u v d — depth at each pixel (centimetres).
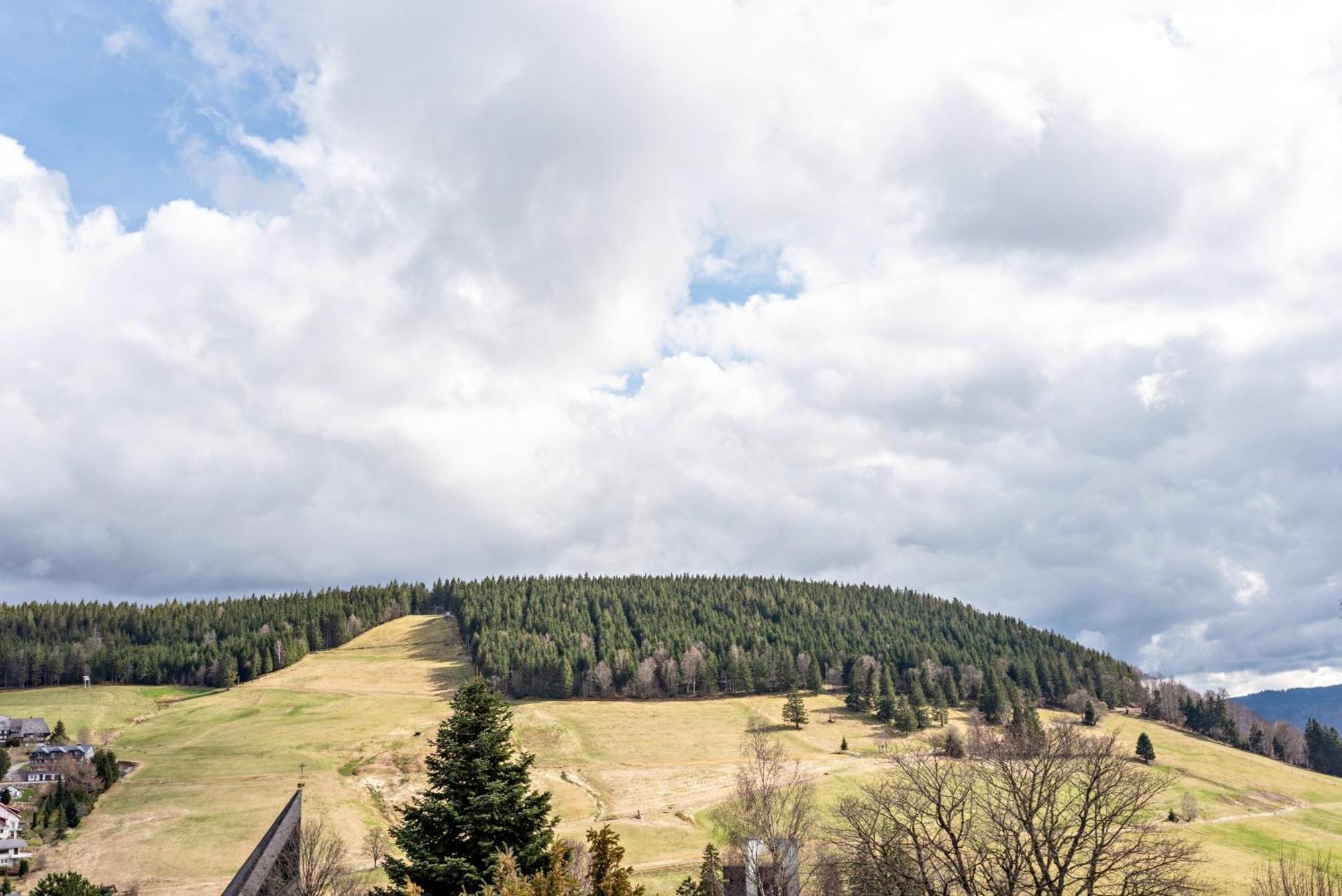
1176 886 2755
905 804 3112
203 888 8231
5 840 9275
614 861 2570
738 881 4897
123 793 11562
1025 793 2909
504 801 3055
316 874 4544
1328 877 3988
